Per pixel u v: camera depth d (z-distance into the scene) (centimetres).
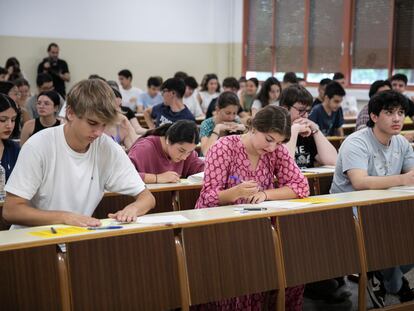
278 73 1029
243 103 802
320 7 934
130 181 232
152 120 585
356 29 878
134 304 208
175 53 1095
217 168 260
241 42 1088
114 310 204
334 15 909
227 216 228
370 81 860
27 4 968
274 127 249
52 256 195
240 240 229
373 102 306
